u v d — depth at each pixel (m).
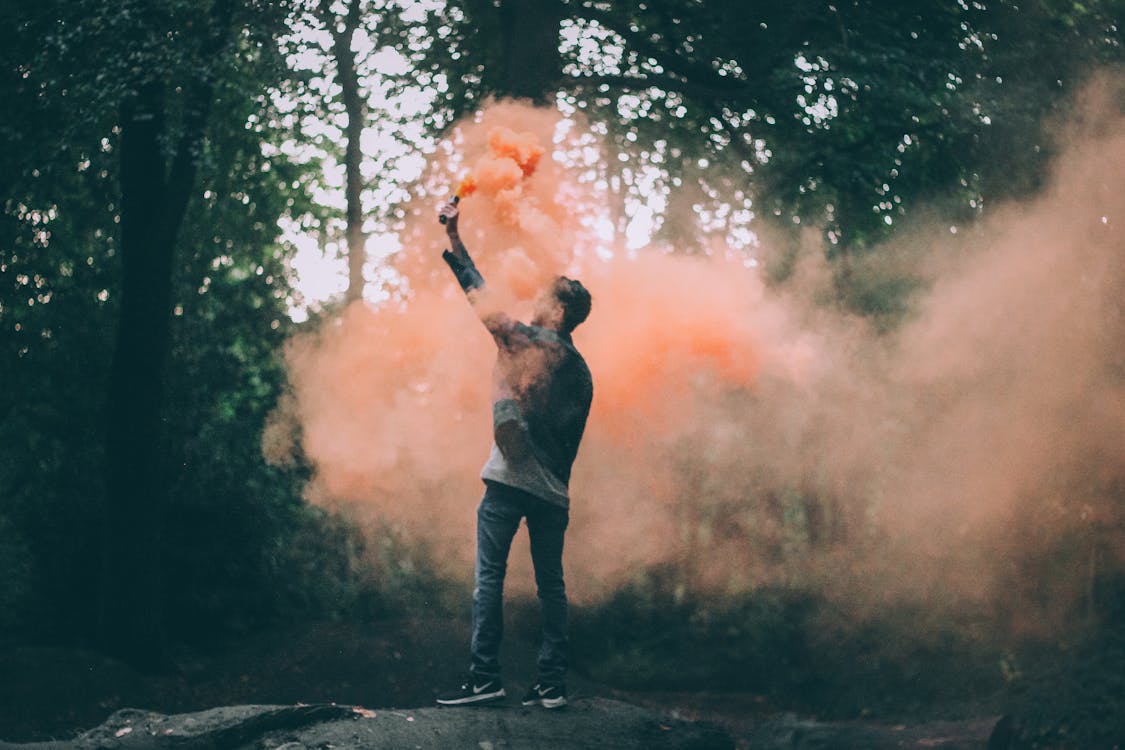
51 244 12.19
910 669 11.36
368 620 12.73
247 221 13.68
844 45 10.53
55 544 11.46
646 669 13.15
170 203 10.43
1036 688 8.38
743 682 12.90
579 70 12.48
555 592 4.46
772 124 11.77
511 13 11.49
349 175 13.14
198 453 12.11
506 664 10.12
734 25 10.98
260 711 4.06
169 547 11.59
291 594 12.30
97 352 12.10
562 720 4.34
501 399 4.31
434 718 4.19
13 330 12.02
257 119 12.81
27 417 11.97
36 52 9.57
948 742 7.54
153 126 10.34
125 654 10.20
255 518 12.12
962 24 10.73
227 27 9.82
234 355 12.79
